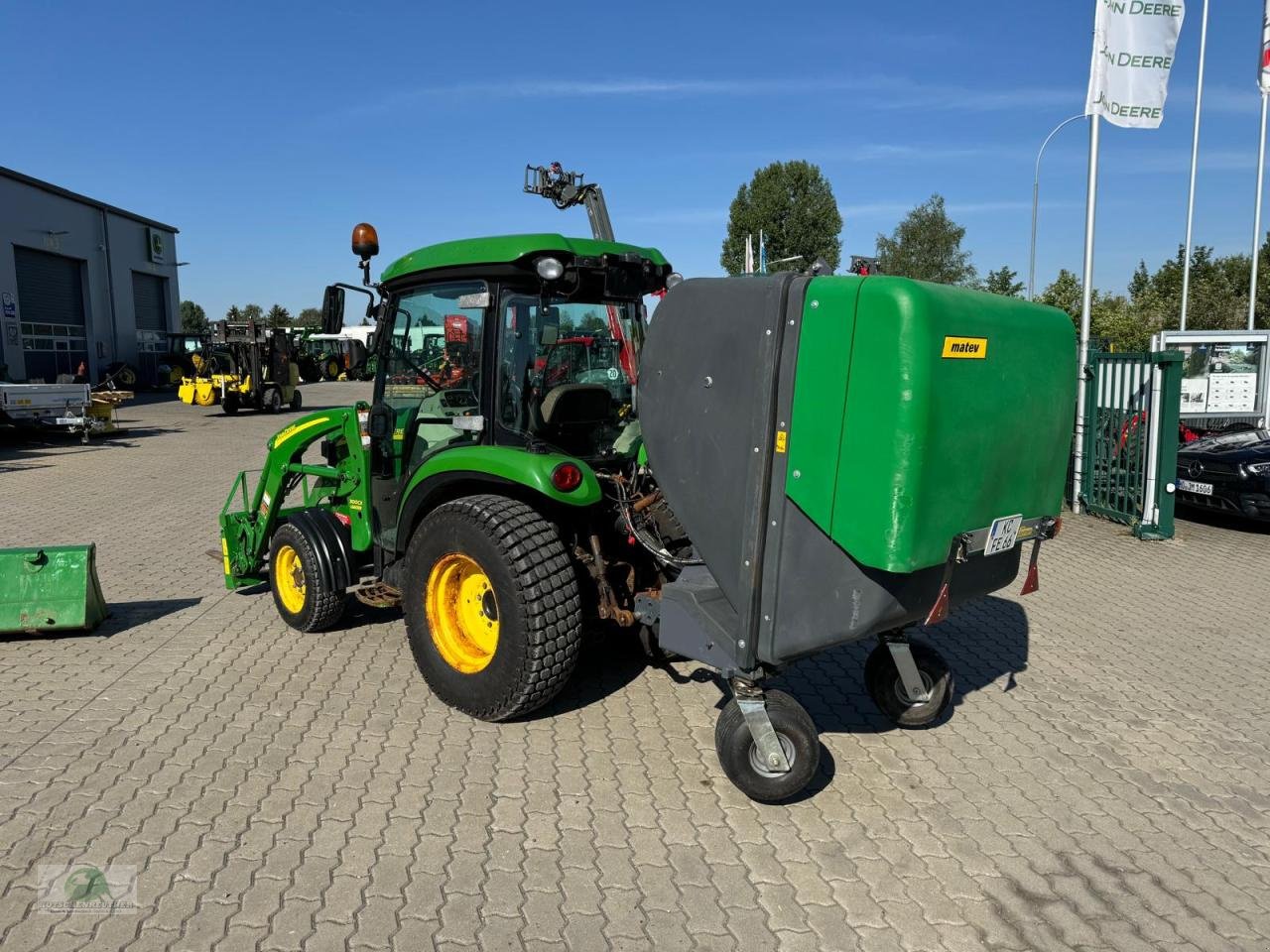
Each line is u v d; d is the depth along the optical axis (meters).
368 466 5.24
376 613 5.95
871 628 3.19
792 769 3.50
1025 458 3.43
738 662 3.44
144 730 4.09
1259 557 8.12
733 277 3.38
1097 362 9.84
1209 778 3.93
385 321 4.89
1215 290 24.42
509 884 3.00
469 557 4.03
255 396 24.81
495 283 4.25
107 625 5.65
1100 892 3.06
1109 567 7.77
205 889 2.91
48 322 30.69
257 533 6.03
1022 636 5.87
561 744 4.05
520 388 4.33
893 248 49.22
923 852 3.28
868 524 3.03
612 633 4.87
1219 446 9.49
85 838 3.19
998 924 2.88
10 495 11.17
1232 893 3.07
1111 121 9.70
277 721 4.21
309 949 2.64
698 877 3.08
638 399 3.71
